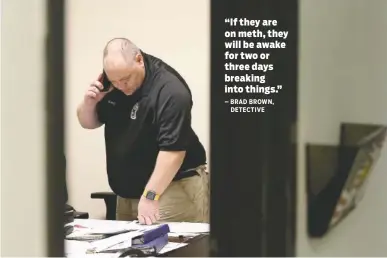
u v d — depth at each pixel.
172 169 3.53
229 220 2.06
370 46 1.93
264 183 2.03
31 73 2.04
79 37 4.75
